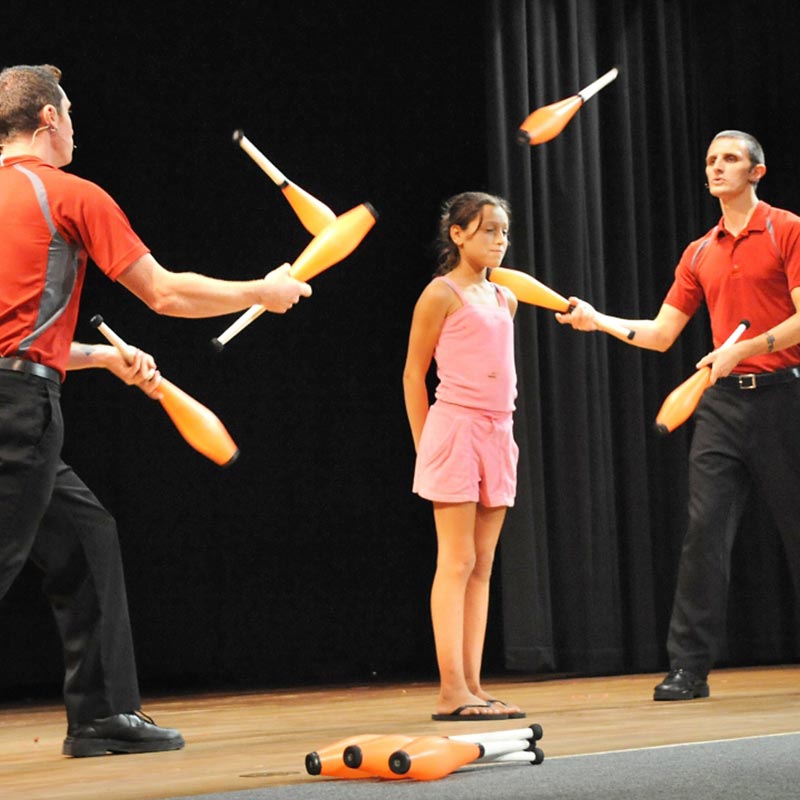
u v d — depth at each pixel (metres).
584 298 10.12
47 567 4.98
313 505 11.02
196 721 6.73
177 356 10.69
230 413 10.82
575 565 9.94
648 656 10.22
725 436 6.91
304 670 10.88
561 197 10.05
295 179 10.90
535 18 9.99
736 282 6.91
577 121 10.14
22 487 4.24
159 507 10.55
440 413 6.35
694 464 6.99
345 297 11.22
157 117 10.55
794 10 11.30
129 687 5.10
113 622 5.06
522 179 9.75
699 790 3.48
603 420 10.22
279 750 5.08
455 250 6.59
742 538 10.79
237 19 10.77
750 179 6.88
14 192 4.40
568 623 9.89
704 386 6.65
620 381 10.35
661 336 7.26
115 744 5.06
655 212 10.69
